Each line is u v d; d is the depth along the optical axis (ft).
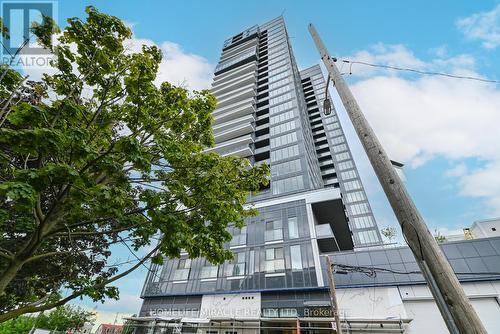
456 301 8.66
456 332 8.29
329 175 199.52
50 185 14.93
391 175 11.95
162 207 21.99
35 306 17.40
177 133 25.73
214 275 78.95
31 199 13.12
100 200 17.01
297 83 169.99
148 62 24.06
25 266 23.71
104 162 16.62
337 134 239.91
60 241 25.55
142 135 23.36
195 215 23.75
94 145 21.33
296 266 70.54
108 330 205.46
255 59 186.80
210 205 22.81
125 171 21.42
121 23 23.24
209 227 24.98
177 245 19.51
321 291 63.36
